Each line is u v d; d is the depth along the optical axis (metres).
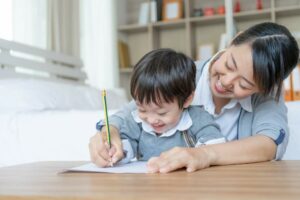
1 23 2.41
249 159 0.81
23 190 0.52
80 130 1.67
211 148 0.78
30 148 1.71
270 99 1.00
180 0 3.70
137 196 0.46
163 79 0.87
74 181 0.60
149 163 0.70
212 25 3.73
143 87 0.87
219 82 0.94
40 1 2.67
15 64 2.31
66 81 2.76
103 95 0.86
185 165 0.70
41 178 0.65
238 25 3.58
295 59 0.91
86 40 3.27
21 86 1.94
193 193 0.46
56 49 2.78
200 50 3.59
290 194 0.45
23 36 2.54
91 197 0.46
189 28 3.59
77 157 1.66
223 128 1.05
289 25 3.42
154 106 0.89
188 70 0.93
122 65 3.73
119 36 3.91
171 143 0.98
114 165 0.83
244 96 0.92
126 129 1.00
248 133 1.03
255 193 0.46
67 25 2.92
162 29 3.89
